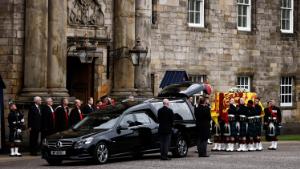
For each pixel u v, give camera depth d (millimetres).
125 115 34250
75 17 45500
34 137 38938
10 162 35094
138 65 46312
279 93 59125
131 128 34125
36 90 42469
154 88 51219
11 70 42688
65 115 39500
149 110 35344
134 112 34656
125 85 47438
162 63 51750
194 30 53656
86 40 45781
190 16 53906
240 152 39938
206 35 54438
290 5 60438
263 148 43125
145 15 48562
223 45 55500
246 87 57281
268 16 58688
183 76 50438
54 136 33281
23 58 42906
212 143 46719
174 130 35938
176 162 33531
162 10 51844
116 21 47531
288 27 60438
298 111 60188
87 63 46750
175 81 50000
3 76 42812
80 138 32594
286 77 59938
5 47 42812
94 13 46531
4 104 42531
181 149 36188
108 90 47562
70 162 34656
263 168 30719
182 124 36344
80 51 43344
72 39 45156
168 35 52094
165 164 32562
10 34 42750
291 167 31156
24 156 38500
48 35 43375
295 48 60375
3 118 40125
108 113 34625
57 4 43406
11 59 42719
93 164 32906
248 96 44375
